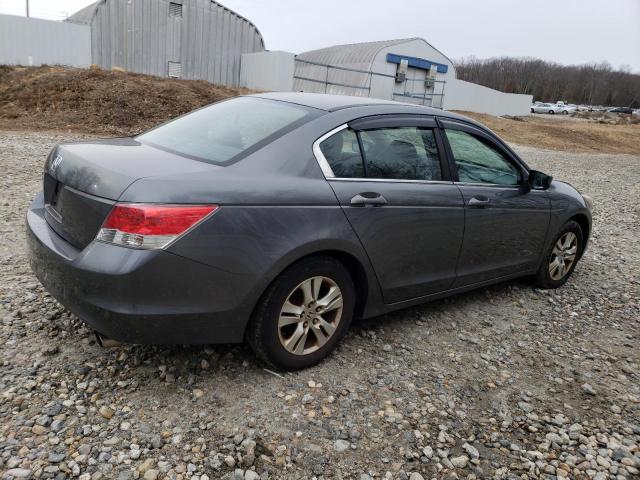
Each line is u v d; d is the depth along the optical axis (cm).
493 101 4472
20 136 1252
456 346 378
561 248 505
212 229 260
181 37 2650
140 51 2548
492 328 414
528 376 348
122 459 238
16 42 2192
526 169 448
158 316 256
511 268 451
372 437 271
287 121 325
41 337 326
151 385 292
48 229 299
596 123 4738
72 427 254
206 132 337
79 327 341
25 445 239
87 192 264
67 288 265
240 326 282
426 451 265
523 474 258
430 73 3809
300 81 3688
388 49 3519
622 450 281
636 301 504
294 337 307
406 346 368
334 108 340
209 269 262
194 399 283
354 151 330
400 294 362
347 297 328
